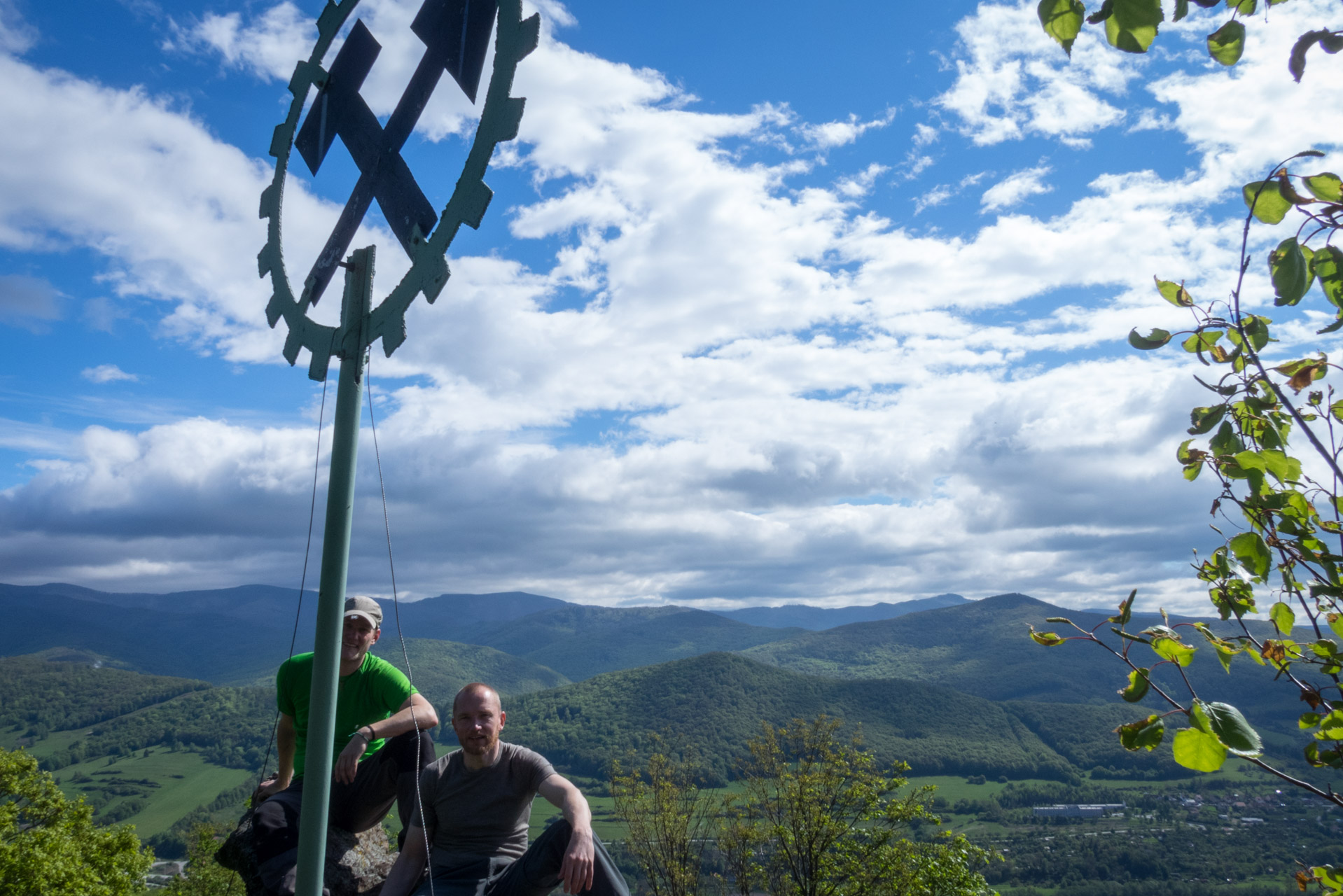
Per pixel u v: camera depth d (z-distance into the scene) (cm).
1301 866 185
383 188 276
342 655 409
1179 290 213
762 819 1953
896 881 1814
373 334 269
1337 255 165
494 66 237
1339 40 150
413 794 381
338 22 312
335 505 266
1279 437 205
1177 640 163
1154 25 131
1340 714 169
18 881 2131
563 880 296
